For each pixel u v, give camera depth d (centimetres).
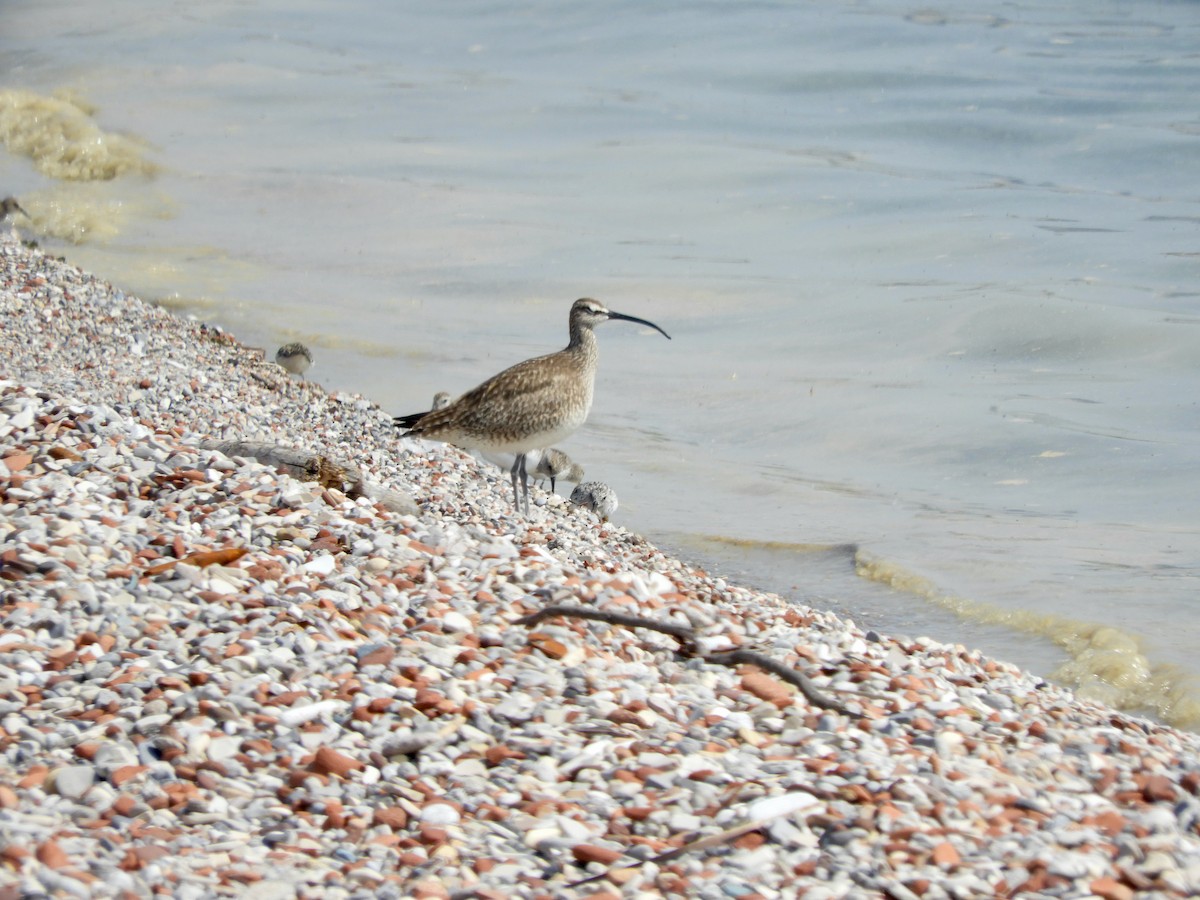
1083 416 2134
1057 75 4462
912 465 1981
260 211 3419
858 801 682
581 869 623
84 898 545
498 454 1764
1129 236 3091
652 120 4228
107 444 1105
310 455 1178
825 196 3497
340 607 867
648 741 740
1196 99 4119
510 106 4434
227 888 577
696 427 2158
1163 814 698
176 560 898
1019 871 632
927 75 4516
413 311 2709
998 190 3491
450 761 709
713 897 600
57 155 3694
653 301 2800
